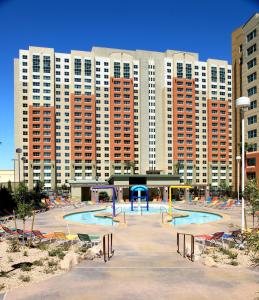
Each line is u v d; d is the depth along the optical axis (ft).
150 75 483.92
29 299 35.70
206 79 500.33
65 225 109.29
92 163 452.76
